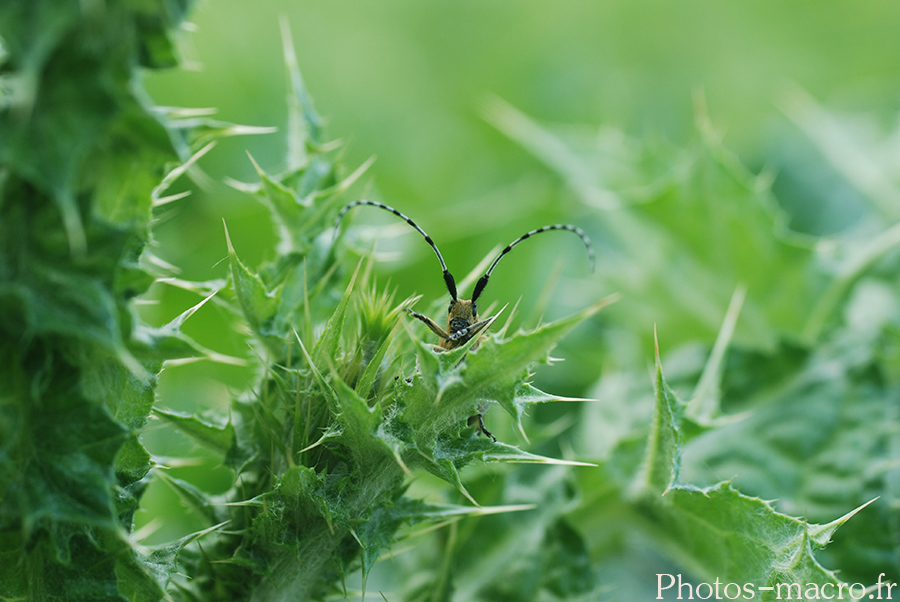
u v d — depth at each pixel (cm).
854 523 28
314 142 27
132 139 19
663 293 31
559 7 38
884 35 38
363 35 36
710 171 30
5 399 20
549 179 33
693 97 38
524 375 25
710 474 29
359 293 26
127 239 20
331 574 25
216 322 30
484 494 28
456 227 32
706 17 38
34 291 19
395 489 25
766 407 29
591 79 38
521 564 27
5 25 16
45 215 19
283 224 26
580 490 28
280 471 25
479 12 38
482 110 36
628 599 30
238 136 34
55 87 17
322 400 25
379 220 33
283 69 35
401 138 36
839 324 30
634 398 30
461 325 29
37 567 24
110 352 21
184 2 19
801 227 34
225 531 25
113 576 24
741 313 31
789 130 36
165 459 26
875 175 33
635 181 32
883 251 30
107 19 18
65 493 21
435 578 27
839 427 29
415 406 25
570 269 33
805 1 38
